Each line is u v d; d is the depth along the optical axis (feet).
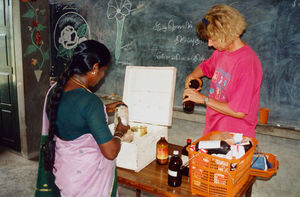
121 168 4.90
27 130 10.93
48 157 3.73
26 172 9.96
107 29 9.46
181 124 8.41
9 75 10.90
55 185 4.12
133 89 6.04
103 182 3.90
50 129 3.58
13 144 11.59
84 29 10.08
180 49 8.00
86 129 3.58
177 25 7.90
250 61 4.79
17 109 11.02
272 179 7.18
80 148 3.63
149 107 5.87
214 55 5.88
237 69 4.88
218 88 5.46
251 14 6.67
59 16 10.69
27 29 10.32
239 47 5.03
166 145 5.02
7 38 10.57
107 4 9.25
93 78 3.73
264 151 7.16
